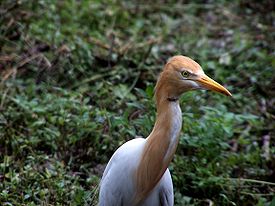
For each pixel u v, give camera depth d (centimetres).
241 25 1842
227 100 1420
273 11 1920
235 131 1299
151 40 1647
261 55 1597
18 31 1536
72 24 1664
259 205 1086
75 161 1196
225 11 1920
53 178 1113
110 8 1794
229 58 1622
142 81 1459
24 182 1096
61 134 1219
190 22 1848
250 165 1237
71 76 1420
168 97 847
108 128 1208
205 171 1146
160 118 855
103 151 1198
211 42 1745
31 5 1627
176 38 1708
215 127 1180
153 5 1911
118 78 1420
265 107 1444
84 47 1484
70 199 1075
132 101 1312
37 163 1159
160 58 1580
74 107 1273
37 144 1210
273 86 1495
